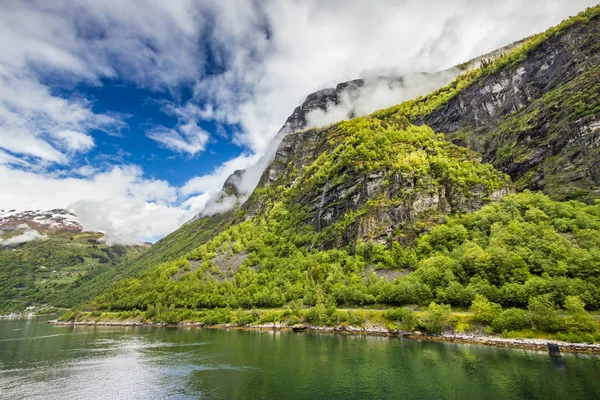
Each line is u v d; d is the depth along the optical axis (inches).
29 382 2514.8
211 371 2701.8
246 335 4591.5
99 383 2456.9
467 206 6156.5
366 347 3316.9
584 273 3408.0
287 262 7298.2
